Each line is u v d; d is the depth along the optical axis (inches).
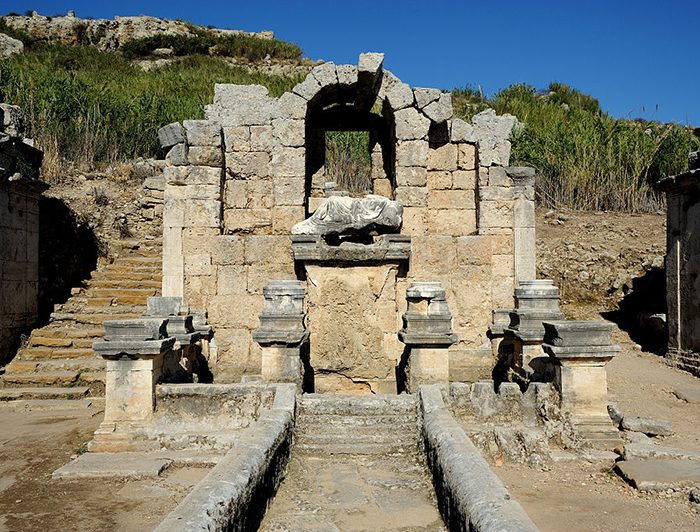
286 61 2034.9
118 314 599.5
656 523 241.9
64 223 711.1
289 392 349.4
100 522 251.8
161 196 805.9
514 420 346.0
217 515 190.9
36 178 605.9
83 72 1471.5
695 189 530.6
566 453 325.4
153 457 326.6
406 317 398.6
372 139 609.9
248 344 507.2
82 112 961.5
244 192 530.6
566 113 1337.4
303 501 267.7
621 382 494.3
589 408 340.8
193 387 348.5
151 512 261.7
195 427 345.4
